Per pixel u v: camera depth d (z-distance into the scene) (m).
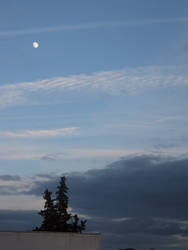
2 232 33.62
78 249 38.22
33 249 34.78
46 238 35.78
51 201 77.19
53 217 75.94
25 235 34.59
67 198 77.69
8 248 33.56
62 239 36.91
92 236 40.03
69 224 76.56
